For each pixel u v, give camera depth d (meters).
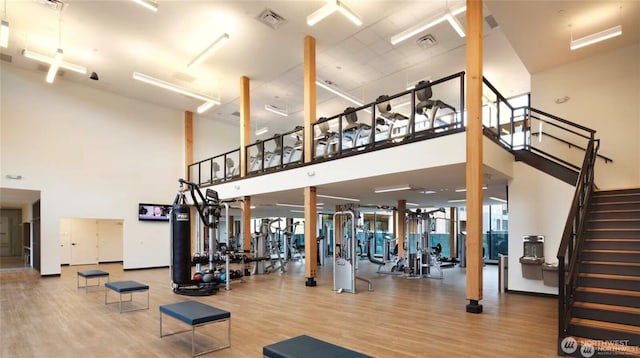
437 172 5.88
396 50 8.00
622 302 3.49
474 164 4.97
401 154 5.84
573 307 3.54
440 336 3.90
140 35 7.48
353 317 4.78
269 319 4.70
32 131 9.41
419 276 8.84
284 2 6.31
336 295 6.41
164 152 11.95
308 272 7.41
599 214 4.80
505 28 6.19
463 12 6.32
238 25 7.07
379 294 6.49
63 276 9.45
